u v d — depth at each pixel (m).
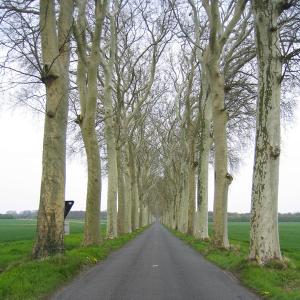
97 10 21.38
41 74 15.03
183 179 53.00
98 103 35.56
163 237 45.31
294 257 23.61
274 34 14.84
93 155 23.12
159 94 45.25
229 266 16.42
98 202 23.53
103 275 14.16
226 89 24.78
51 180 14.88
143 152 62.34
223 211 23.95
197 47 27.05
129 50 34.81
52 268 12.83
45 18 14.91
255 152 15.20
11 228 66.50
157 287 11.96
